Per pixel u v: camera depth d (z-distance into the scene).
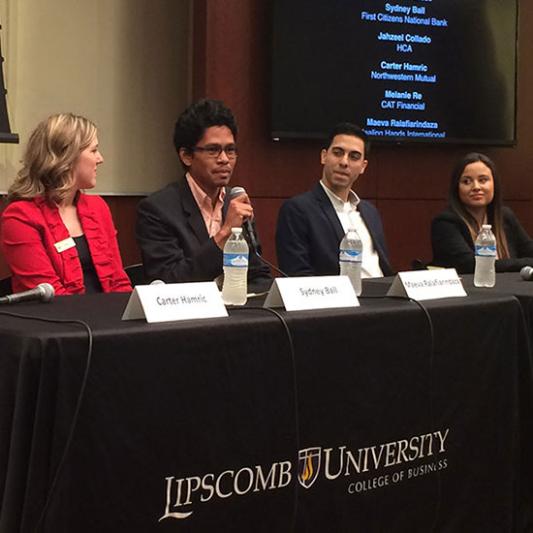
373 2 5.48
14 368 1.59
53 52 4.91
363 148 3.64
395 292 2.29
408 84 5.61
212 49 5.14
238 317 1.87
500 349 2.36
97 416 1.63
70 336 1.59
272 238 5.41
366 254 3.60
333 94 5.40
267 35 5.28
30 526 1.56
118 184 5.15
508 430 2.39
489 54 5.84
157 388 1.70
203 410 1.77
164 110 5.28
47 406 1.57
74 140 2.71
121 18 5.12
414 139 5.66
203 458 1.78
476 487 2.32
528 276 3.07
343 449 2.01
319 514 1.98
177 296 1.83
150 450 1.70
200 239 3.00
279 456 1.89
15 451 1.57
